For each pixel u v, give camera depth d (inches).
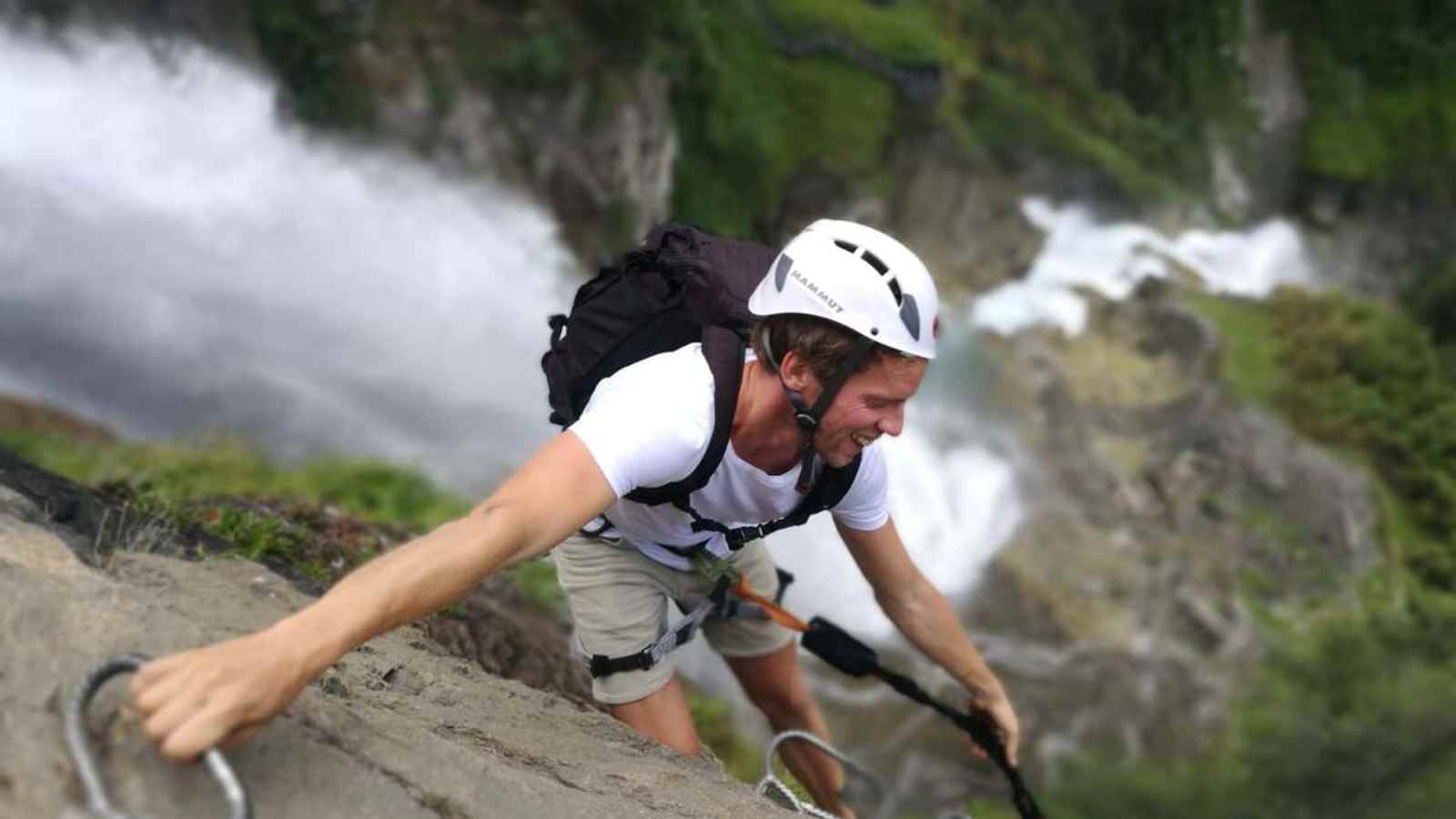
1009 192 968.9
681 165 820.6
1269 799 543.8
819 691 621.0
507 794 84.6
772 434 103.0
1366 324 973.8
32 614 77.3
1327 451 877.2
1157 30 1167.0
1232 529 816.3
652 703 134.3
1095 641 743.7
